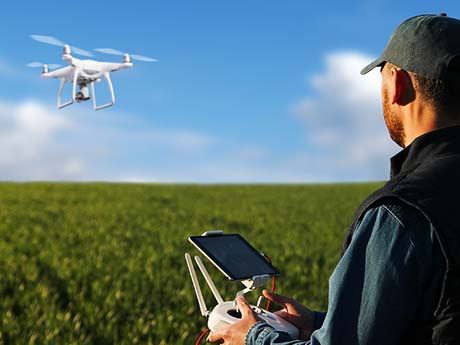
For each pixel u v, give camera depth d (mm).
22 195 29281
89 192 32969
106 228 16953
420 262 1655
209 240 2463
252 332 1985
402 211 1697
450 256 1626
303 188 42188
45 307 8164
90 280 10047
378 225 1714
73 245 13922
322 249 14422
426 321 1678
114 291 9023
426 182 1722
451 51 1785
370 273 1689
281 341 1882
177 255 12414
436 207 1677
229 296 9039
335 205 29016
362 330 1671
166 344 7066
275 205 28109
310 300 9234
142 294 9000
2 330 7113
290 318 2346
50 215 20672
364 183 49094
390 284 1656
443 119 1817
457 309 1628
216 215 22078
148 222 18422
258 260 2482
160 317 7660
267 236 16547
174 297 8836
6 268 10625
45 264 11297
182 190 37469
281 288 9719
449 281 1629
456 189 1708
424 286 1664
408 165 1842
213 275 10484
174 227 17578
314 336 1756
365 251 1715
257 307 2344
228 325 2152
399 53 1862
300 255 13328
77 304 8422
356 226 1784
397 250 1670
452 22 1856
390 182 1783
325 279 10742
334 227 19406
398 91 1864
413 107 1851
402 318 1666
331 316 1704
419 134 1851
